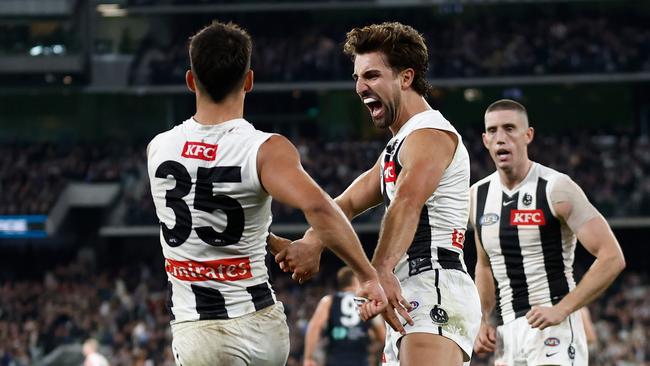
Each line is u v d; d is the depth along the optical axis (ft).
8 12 113.60
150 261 114.42
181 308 12.00
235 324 11.78
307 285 102.53
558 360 19.02
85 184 114.62
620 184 107.14
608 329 83.56
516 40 118.11
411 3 116.67
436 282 14.02
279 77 118.21
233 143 11.64
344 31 122.11
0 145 120.67
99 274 111.04
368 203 15.72
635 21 120.37
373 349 34.65
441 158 13.79
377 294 11.57
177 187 11.85
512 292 19.79
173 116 123.54
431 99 122.93
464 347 14.12
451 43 118.52
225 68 11.65
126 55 119.75
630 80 114.11
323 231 11.30
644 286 101.14
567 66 114.93
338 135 122.62
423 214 14.20
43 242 115.85
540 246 19.48
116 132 123.24
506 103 19.83
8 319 97.04
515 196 19.76
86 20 116.88
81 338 90.48
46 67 114.62
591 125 121.29
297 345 78.79
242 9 117.50
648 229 109.60
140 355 80.18
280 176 11.37
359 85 14.20
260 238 11.99
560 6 120.88
